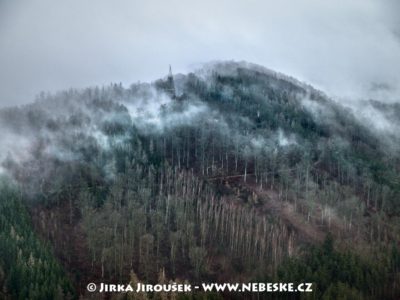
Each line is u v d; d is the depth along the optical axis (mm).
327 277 155250
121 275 168750
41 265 154250
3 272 151125
